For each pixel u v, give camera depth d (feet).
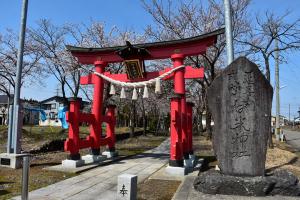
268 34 63.57
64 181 31.71
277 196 25.09
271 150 58.59
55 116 179.42
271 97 28.07
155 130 150.30
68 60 74.54
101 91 46.14
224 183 25.57
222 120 28.60
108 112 51.19
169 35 72.02
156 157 51.93
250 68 28.37
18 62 39.24
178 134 36.91
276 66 101.40
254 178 25.82
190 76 40.81
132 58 42.57
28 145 56.24
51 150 56.18
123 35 86.89
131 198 19.36
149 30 83.56
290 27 75.46
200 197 24.64
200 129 123.34
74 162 38.70
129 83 43.52
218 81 29.19
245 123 27.94
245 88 28.30
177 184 30.99
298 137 150.10
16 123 38.70
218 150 28.40
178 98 37.22
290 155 54.90
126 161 46.93
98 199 25.54
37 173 34.78
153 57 42.78
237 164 27.58
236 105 28.35
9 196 25.16
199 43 40.47
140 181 32.45
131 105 106.52
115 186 30.32
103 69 46.68
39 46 76.48
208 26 70.08
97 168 40.06
